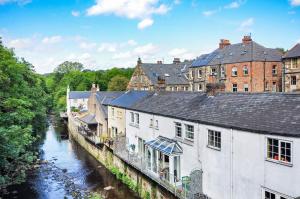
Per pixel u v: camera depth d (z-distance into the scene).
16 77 31.02
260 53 55.66
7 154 20.38
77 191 29.97
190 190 20.97
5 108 25.27
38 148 47.53
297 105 16.56
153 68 73.44
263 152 16.14
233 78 57.88
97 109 50.19
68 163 40.72
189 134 22.97
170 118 25.47
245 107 19.45
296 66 48.66
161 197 23.98
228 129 18.45
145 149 30.14
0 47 31.25
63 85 117.00
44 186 31.72
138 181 28.53
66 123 83.81
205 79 63.91
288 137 14.78
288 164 14.84
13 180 23.92
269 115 17.08
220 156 19.25
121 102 40.44
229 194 18.55
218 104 21.95
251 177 16.92
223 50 63.34
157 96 32.44
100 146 41.12
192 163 22.33
